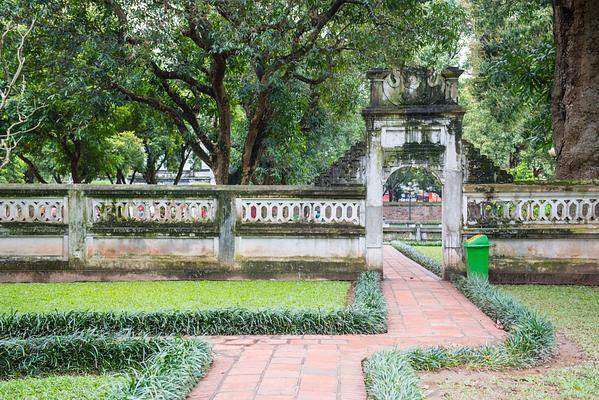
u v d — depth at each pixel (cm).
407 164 1018
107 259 1032
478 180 1027
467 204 1020
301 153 2188
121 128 2231
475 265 962
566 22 1066
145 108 1806
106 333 573
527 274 996
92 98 1282
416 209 3139
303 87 1666
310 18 1308
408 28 1454
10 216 1032
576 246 993
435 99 1012
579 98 1052
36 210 1032
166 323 614
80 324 599
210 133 1684
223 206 1034
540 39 1692
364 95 2155
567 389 445
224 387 448
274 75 1403
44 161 2666
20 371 500
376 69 1017
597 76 1043
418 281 1020
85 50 1334
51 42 1247
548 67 1238
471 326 661
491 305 712
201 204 1040
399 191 4678
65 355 507
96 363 505
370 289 775
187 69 1366
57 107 1562
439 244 2133
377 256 1019
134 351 509
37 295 849
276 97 1504
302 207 1035
